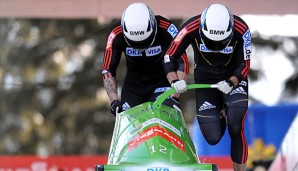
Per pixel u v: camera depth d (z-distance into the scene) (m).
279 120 51.06
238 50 26.39
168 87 29.38
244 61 26.09
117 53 28.41
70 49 80.44
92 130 79.69
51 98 80.00
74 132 79.62
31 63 80.00
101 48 80.56
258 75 79.56
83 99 80.00
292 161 33.16
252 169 48.72
